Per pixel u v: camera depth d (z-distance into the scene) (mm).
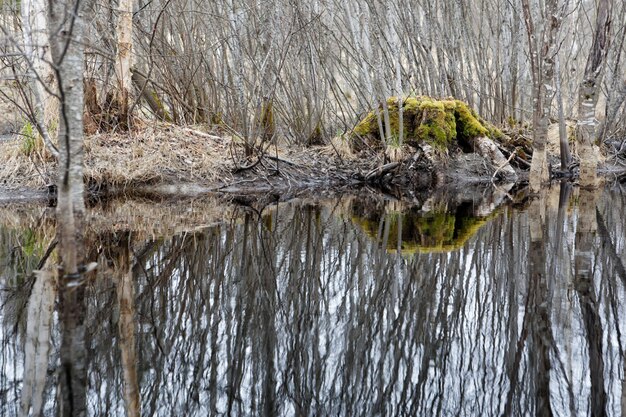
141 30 9695
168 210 7625
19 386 2895
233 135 10227
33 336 3420
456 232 6387
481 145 11148
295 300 4246
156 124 9875
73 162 4312
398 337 3586
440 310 3990
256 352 3395
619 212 7586
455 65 12398
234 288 4480
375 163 10805
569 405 2768
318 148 11250
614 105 12266
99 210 7457
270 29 9969
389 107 11234
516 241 5828
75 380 2980
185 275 4730
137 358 3252
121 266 4824
